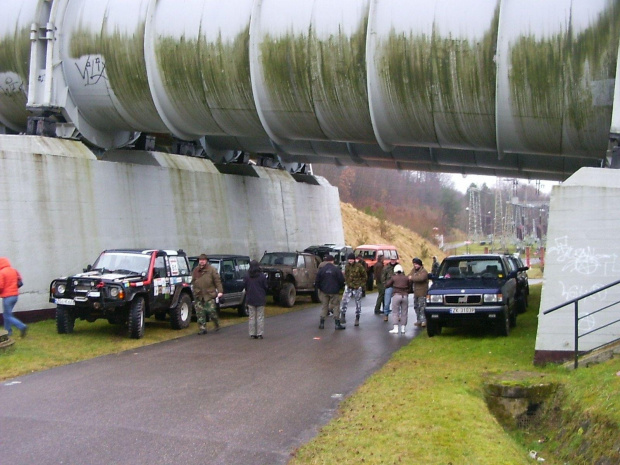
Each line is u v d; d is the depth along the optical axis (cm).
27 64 1978
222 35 1750
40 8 1948
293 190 3306
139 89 1889
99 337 1460
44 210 1731
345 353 1311
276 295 2308
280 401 890
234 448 677
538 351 1104
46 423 768
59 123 1978
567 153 1599
